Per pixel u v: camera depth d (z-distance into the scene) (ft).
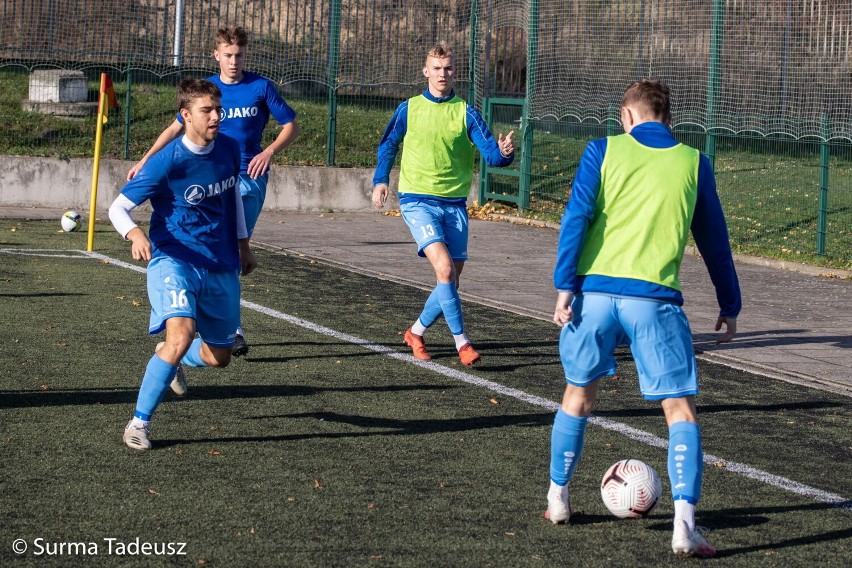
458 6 141.79
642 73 130.52
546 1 130.72
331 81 137.08
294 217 127.24
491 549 31.50
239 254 42.98
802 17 121.80
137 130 136.46
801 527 34.65
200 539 31.27
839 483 39.78
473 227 122.72
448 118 57.82
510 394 51.44
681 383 31.68
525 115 132.36
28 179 125.70
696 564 31.04
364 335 64.28
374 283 84.12
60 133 133.69
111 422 43.34
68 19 143.13
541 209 131.75
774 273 99.30
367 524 33.14
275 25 142.41
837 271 98.32
